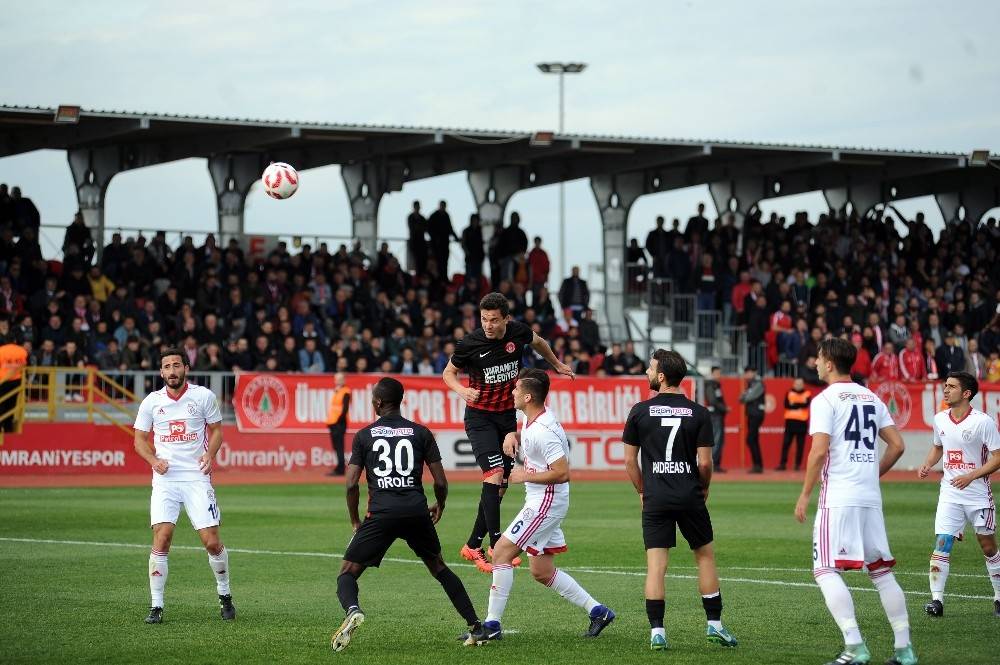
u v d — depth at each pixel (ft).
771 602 91.76
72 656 70.44
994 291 321.52
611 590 97.76
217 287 250.37
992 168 313.12
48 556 114.21
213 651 72.13
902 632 68.85
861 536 68.59
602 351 275.80
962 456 88.53
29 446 219.00
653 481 73.77
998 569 88.38
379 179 290.56
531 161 301.22
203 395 84.53
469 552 93.45
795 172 320.29
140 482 208.23
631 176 312.50
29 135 243.81
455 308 272.31
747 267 305.73
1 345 220.43
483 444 93.30
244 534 134.62
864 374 266.57
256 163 280.51
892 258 319.88
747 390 246.27
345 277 269.23
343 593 71.82
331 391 234.38
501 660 70.13
